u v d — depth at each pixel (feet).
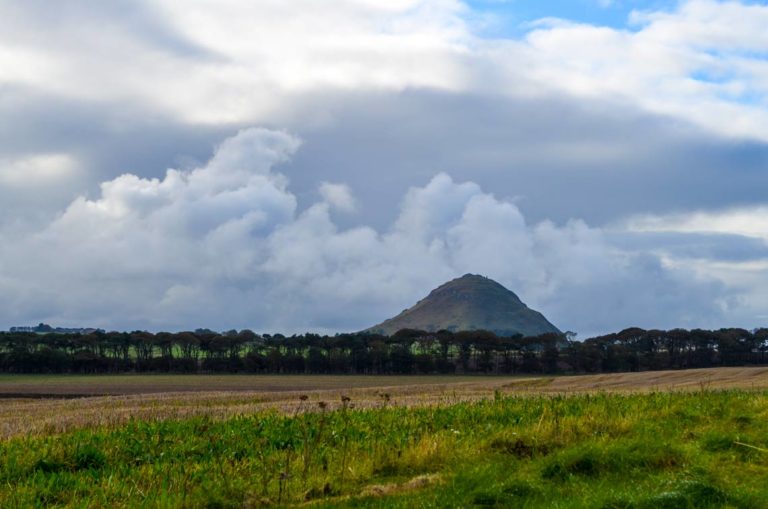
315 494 46.39
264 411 94.12
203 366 567.18
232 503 44.73
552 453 51.52
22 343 559.79
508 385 221.05
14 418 110.42
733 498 37.70
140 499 45.37
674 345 558.15
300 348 582.76
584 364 547.49
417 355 546.67
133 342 577.02
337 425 74.23
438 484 45.01
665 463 47.09
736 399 80.74
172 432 71.92
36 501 44.96
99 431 74.23
